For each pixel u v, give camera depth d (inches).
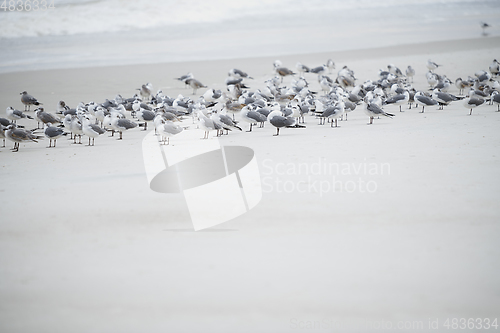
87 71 1552.7
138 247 373.1
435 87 1155.3
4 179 556.7
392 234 381.1
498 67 1375.5
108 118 812.0
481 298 305.6
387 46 1898.4
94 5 2527.1
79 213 437.1
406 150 614.2
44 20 2310.5
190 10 2561.5
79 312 301.0
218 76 1478.8
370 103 843.4
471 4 3009.4
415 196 451.5
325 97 1022.4
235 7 2672.2
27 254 367.9
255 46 1983.3
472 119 822.5
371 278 325.1
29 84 1381.6
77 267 347.9
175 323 288.8
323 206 435.8
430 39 2016.5
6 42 2042.3
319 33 2260.1
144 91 1216.2
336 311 295.6
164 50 1916.8
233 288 318.0
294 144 677.3
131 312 299.1
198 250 366.0
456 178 496.1
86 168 592.4
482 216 406.3
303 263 343.6
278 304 302.2
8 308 306.0
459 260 343.9
